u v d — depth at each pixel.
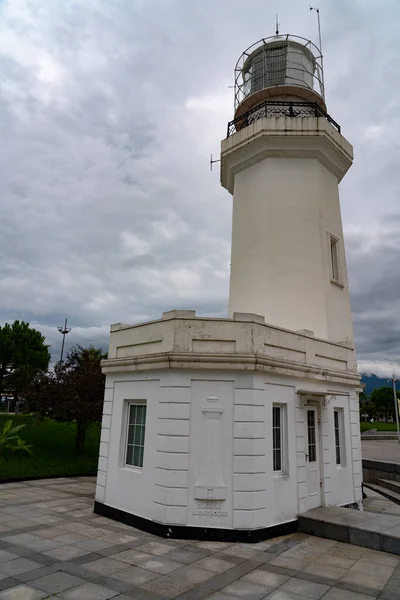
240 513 8.09
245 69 17.61
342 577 6.46
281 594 5.79
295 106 15.83
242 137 14.87
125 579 6.14
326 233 14.23
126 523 9.07
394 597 5.78
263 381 8.91
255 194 14.84
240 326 8.93
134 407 9.95
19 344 28.98
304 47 17.02
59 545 7.59
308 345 10.65
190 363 8.63
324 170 14.93
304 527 8.98
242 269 14.57
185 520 8.11
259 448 8.50
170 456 8.38
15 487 13.73
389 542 7.70
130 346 10.27
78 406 18.17
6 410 46.00
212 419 8.48
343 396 12.07
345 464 11.73
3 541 7.73
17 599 5.38
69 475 16.77
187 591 5.80
